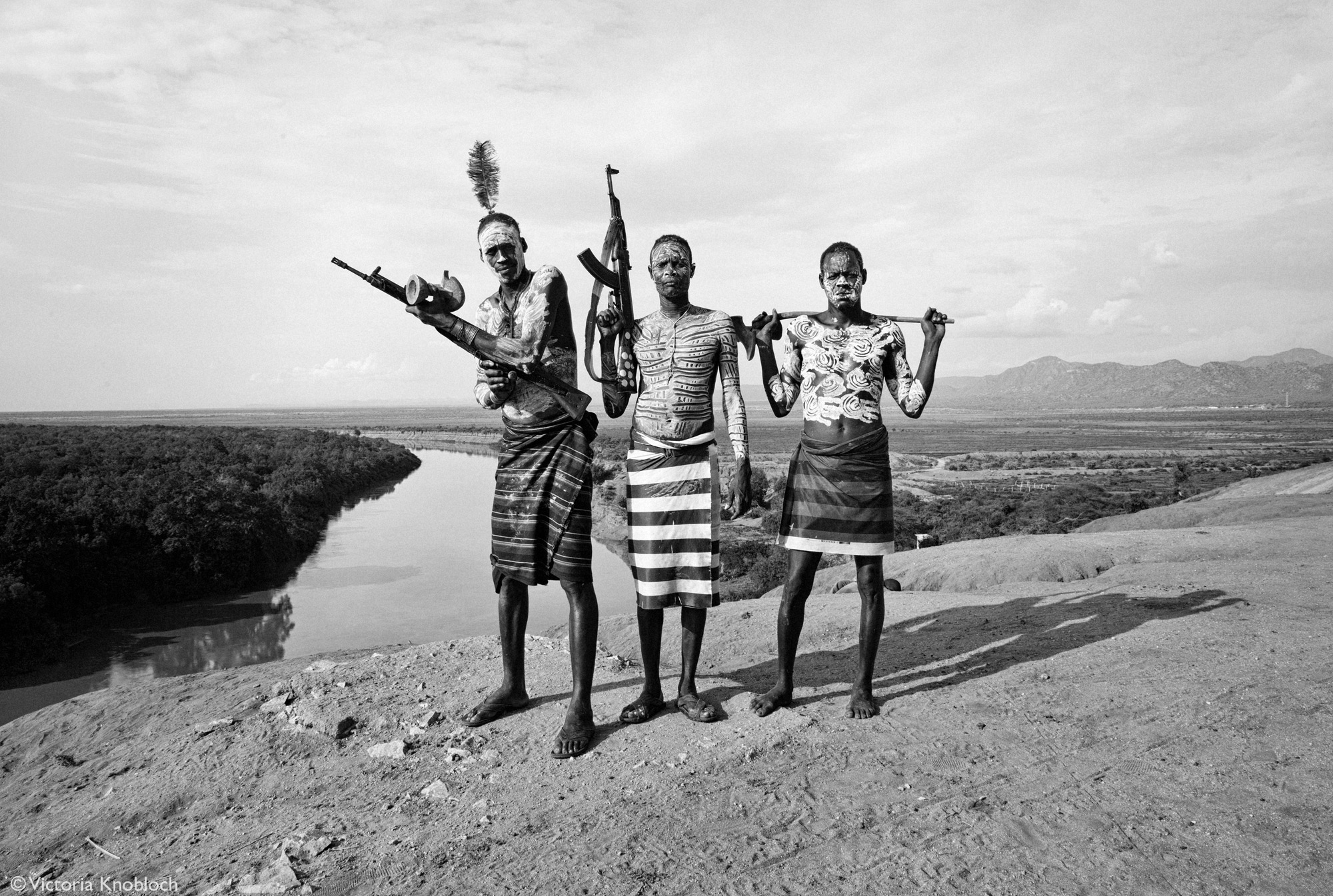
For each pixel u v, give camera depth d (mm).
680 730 4164
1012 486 70812
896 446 143250
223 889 3057
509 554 4258
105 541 30891
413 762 4031
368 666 5422
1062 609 6508
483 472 91625
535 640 5906
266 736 4523
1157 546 10523
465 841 3213
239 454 62219
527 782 3695
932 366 4203
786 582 4383
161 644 26938
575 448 4176
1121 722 4055
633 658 6715
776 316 4449
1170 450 124750
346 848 3246
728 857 3020
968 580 10492
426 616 29859
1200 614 6012
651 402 4305
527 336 4039
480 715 4395
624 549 41281
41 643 25266
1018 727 4035
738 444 4266
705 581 4301
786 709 4375
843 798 3414
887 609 7277
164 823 3879
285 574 37438
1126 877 2838
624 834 3199
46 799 4426
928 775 3584
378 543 45625
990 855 2984
